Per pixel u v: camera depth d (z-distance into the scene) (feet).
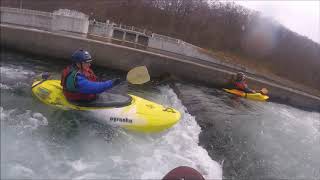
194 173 12.16
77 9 134.31
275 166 17.31
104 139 17.56
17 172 13.53
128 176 14.19
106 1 134.10
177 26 112.57
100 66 49.55
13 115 19.03
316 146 21.57
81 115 19.03
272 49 63.82
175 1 117.29
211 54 71.97
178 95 34.37
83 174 14.05
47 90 20.76
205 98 34.01
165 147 17.57
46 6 141.79
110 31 96.22
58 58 50.83
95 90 18.03
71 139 17.04
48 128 17.84
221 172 15.56
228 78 45.19
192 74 46.80
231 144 19.60
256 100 38.37
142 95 32.65
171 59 47.09
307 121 29.96
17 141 15.96
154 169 14.98
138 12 125.49
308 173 16.98
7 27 51.88
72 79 18.25
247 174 15.87
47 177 13.53
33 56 51.83
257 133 22.72
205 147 18.65
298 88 44.21
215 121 24.26
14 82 29.78
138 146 17.31
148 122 18.78
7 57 48.96
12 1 142.82
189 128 21.13
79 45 49.57
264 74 56.59
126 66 48.67
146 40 95.86
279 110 34.09
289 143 21.50
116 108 19.03
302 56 54.24
